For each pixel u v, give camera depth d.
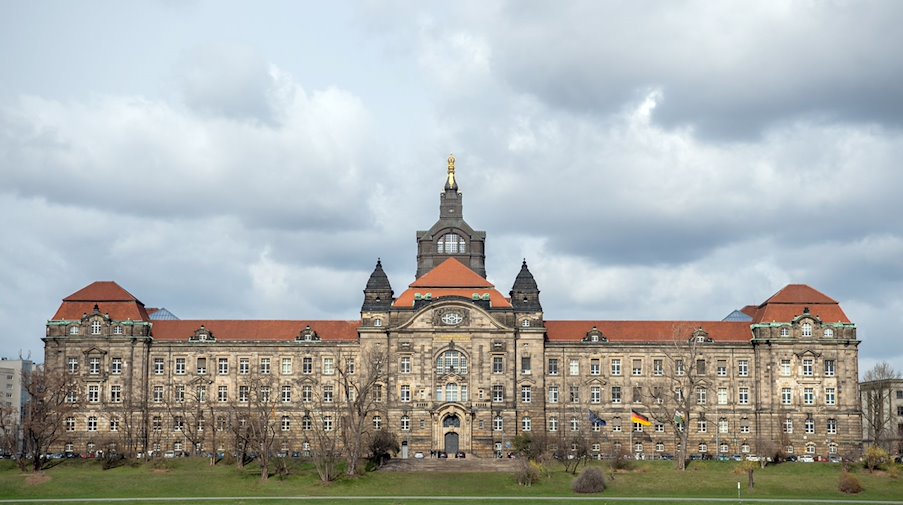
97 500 195.75
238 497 199.00
